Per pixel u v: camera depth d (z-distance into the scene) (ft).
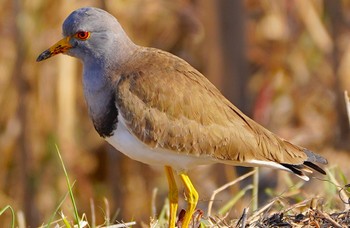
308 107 58.08
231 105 33.55
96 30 33.32
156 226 34.14
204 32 52.90
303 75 58.54
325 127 56.49
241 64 49.42
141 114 32.19
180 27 57.16
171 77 32.65
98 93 33.04
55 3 53.72
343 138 54.24
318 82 58.59
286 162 33.45
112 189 53.72
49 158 53.57
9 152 54.90
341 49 55.42
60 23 53.78
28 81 53.31
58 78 53.78
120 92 32.42
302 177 33.60
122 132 32.65
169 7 56.95
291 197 39.27
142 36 56.65
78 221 31.53
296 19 58.54
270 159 33.30
